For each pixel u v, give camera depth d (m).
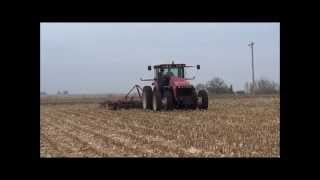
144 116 24.44
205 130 18.62
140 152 14.07
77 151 14.45
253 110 28.48
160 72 26.39
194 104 25.45
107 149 14.73
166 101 25.47
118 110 29.77
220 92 65.75
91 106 41.03
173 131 18.45
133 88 29.61
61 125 22.62
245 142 15.55
